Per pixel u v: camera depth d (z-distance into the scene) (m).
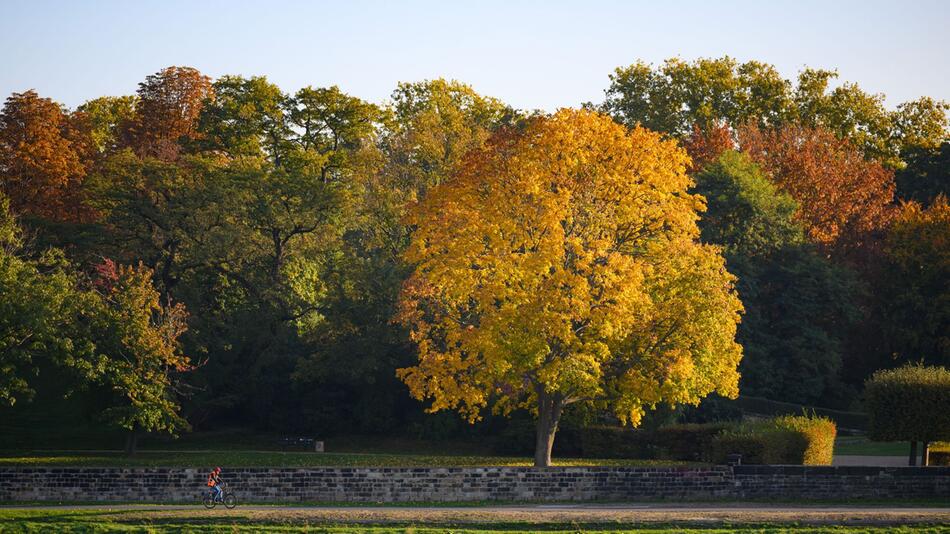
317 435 61.38
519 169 41.66
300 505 36.75
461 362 41.62
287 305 61.41
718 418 58.88
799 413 63.06
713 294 41.16
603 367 42.88
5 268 46.50
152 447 56.62
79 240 62.53
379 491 37.62
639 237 43.31
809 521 32.66
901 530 31.94
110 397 53.28
